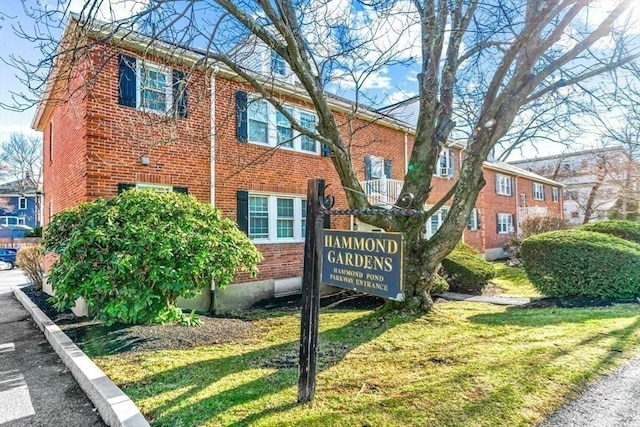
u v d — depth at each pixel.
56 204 10.13
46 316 6.77
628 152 13.42
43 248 5.59
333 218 11.22
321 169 10.99
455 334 5.00
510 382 3.28
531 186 24.72
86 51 4.58
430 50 5.93
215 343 5.15
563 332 4.84
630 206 19.33
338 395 3.18
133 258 4.98
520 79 5.52
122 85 7.20
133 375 3.82
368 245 3.16
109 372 3.91
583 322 5.36
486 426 2.61
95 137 6.90
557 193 28.23
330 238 3.60
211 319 6.74
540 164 32.00
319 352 4.47
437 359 4.02
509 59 5.37
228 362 4.21
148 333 5.37
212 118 8.41
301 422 2.71
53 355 4.95
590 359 3.77
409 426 2.63
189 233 5.68
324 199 3.23
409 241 6.14
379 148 13.02
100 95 6.98
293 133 10.41
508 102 5.60
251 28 4.91
